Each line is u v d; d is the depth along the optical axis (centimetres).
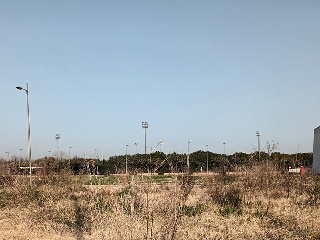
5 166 2689
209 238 996
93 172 1595
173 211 814
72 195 1755
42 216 1310
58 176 2086
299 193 1736
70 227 1148
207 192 1614
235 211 1372
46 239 1018
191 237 992
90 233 1048
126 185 1326
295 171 2212
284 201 1564
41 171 2317
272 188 1744
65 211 1391
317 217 1250
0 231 1125
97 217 1157
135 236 857
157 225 861
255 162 1869
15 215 1374
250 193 1688
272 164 1842
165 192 890
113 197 1341
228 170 1961
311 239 1000
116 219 1005
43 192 1764
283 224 1155
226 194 1559
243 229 1102
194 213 1302
